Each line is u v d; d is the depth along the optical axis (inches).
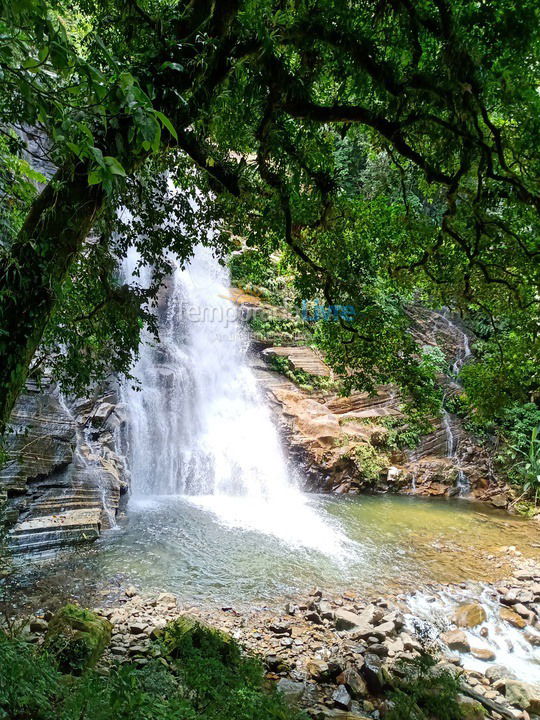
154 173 258.4
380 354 299.0
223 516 465.1
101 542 363.3
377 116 192.9
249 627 262.4
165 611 266.1
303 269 299.3
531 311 284.2
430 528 495.2
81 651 179.2
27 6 62.7
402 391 320.8
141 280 655.8
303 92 184.2
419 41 185.3
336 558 385.4
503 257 251.4
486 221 227.9
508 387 336.8
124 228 256.7
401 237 285.0
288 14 171.6
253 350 750.5
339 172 260.8
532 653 279.4
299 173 232.8
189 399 618.5
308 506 539.5
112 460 448.8
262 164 234.1
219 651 200.5
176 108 144.0
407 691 205.0
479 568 393.4
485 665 261.9
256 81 181.5
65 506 368.5
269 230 278.7
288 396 683.4
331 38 171.0
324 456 621.3
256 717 133.3
